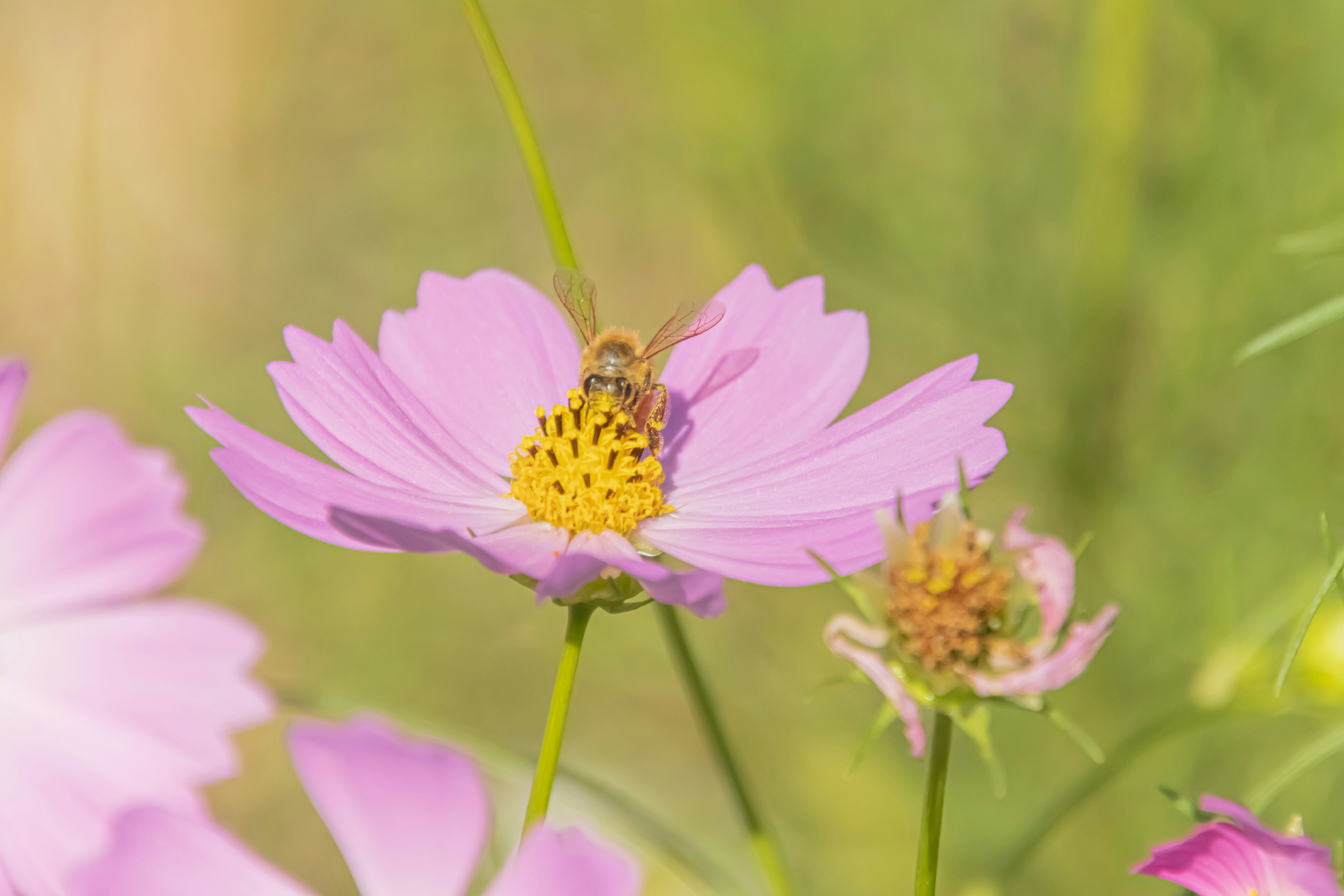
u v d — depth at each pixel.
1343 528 0.46
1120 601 0.46
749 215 0.51
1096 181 0.46
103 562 0.36
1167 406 0.46
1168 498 0.46
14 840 0.35
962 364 0.37
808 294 0.38
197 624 0.36
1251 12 0.46
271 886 0.32
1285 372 0.46
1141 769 0.46
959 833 0.47
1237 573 0.44
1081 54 0.48
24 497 0.36
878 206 0.48
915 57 0.50
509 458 0.37
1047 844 0.46
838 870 0.47
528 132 0.37
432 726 0.37
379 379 0.37
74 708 0.36
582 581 0.34
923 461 0.36
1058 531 0.47
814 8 0.50
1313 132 0.46
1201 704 0.40
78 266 0.52
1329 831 0.45
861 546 0.35
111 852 0.32
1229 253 0.46
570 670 0.34
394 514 0.36
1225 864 0.33
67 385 0.52
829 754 0.48
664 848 0.37
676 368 0.38
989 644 0.34
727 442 0.38
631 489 0.37
